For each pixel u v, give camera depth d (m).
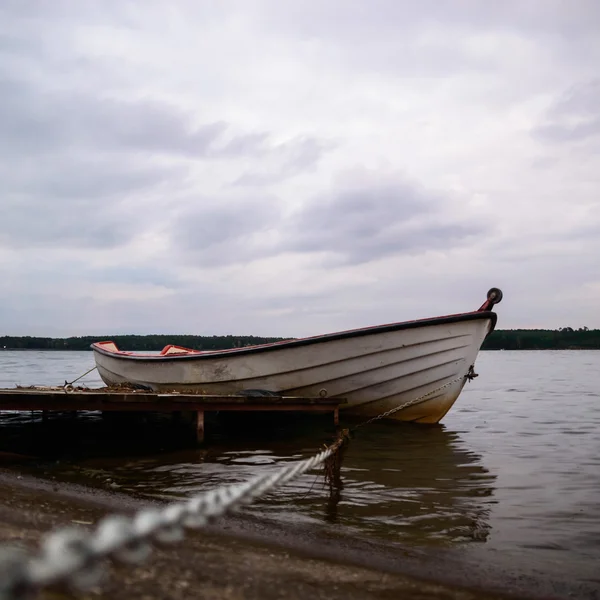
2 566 0.91
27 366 47.53
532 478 7.25
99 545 1.08
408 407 11.78
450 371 11.27
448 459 8.48
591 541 4.84
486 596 3.62
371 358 11.35
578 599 3.65
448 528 5.14
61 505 5.17
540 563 4.30
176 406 9.87
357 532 4.93
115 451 9.13
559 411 15.20
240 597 3.13
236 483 6.87
